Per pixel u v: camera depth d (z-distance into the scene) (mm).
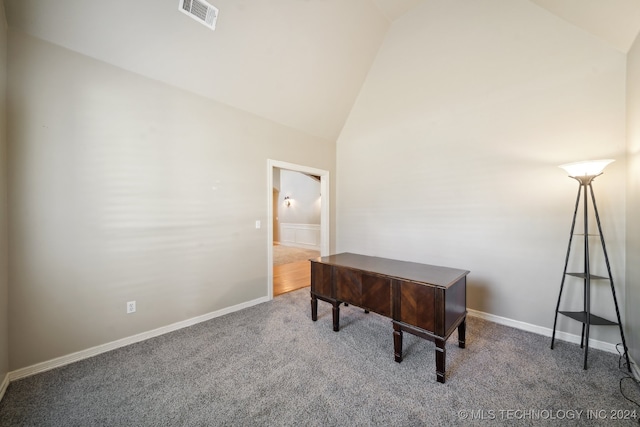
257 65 2668
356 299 2186
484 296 2705
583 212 2141
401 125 3414
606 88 2018
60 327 1906
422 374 1786
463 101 2801
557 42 2145
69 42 1903
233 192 2977
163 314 2428
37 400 1552
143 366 1896
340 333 2406
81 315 1997
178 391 1632
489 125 2633
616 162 1991
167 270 2455
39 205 1818
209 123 2762
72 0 1735
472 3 2348
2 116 1634
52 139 1865
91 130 2031
